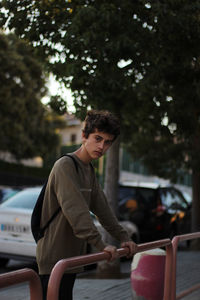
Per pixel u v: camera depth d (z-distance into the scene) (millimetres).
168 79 7234
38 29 6332
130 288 3348
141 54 6453
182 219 12164
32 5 6293
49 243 2377
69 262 1998
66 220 2383
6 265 8172
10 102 21891
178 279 3820
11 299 1680
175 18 6156
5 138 23297
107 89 6730
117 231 2703
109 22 5918
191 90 7285
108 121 2396
